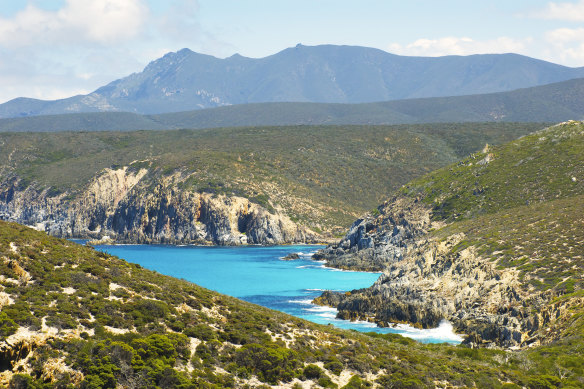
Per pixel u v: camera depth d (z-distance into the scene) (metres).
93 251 58.25
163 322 45.50
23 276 45.84
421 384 43.09
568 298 69.00
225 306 54.22
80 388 35.44
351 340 52.47
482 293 85.56
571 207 105.50
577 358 52.62
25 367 35.56
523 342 67.75
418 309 86.31
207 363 41.12
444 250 103.12
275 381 41.16
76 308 42.94
